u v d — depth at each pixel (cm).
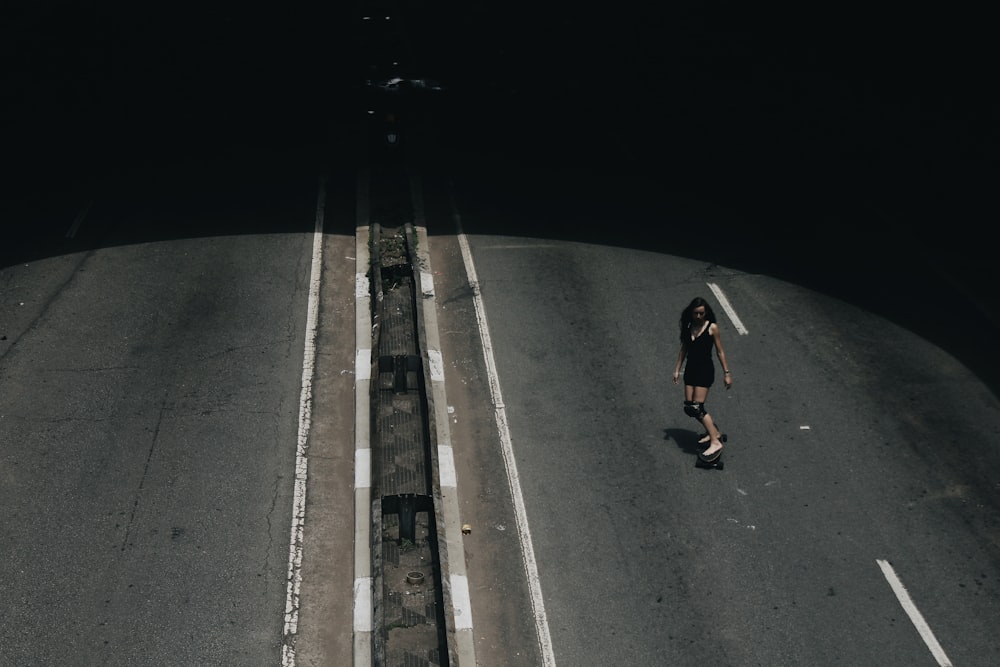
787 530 1404
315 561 1343
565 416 1614
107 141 2633
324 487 1463
